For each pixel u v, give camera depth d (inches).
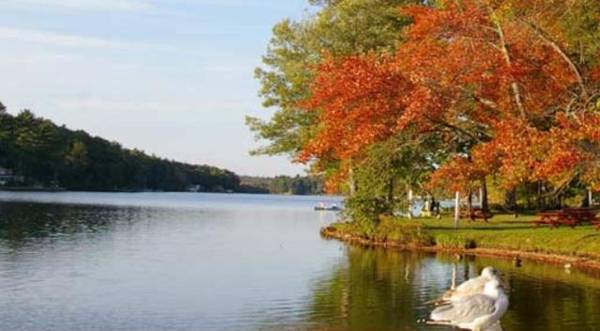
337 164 1603.1
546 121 837.8
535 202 2549.2
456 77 826.8
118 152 7490.2
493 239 1562.5
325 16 1850.4
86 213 3176.7
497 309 428.1
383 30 1676.9
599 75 842.8
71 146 6766.7
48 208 3444.9
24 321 809.5
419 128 871.7
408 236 1700.3
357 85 817.5
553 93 835.4
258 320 813.9
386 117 829.8
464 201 2480.3
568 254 1352.1
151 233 2153.1
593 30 921.5
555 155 729.6
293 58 2123.5
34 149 6225.4
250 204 5856.3
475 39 840.3
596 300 916.0
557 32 871.1
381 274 1192.8
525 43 840.3
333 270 1249.4
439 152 999.0
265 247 1712.6
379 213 1812.3
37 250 1530.5
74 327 780.0
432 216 2335.1
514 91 815.7
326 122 865.5
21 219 2556.6
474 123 872.3
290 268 1280.8
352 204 1824.6
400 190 1969.7
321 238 2010.3
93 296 967.0
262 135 2202.3
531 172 762.2
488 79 819.4
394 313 844.6
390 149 935.0
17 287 1031.0
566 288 1009.5
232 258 1451.8
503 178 808.3
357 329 762.8
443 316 434.6
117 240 1849.2
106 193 7081.7
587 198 2448.3
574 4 866.8
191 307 889.5
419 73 821.2
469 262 1346.0
